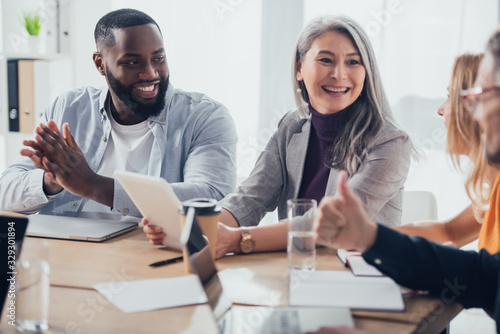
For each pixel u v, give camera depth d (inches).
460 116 52.0
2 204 76.9
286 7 117.3
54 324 36.8
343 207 41.3
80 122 83.2
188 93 83.9
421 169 110.8
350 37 65.6
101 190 69.9
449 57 108.6
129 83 77.8
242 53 121.6
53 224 63.0
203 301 40.6
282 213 72.8
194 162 79.1
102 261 50.7
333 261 50.9
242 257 52.7
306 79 68.4
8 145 113.4
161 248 54.9
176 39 124.5
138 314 38.4
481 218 53.2
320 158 69.7
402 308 38.9
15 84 111.5
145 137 81.0
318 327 35.1
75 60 113.6
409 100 111.0
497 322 38.7
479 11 106.3
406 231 56.4
